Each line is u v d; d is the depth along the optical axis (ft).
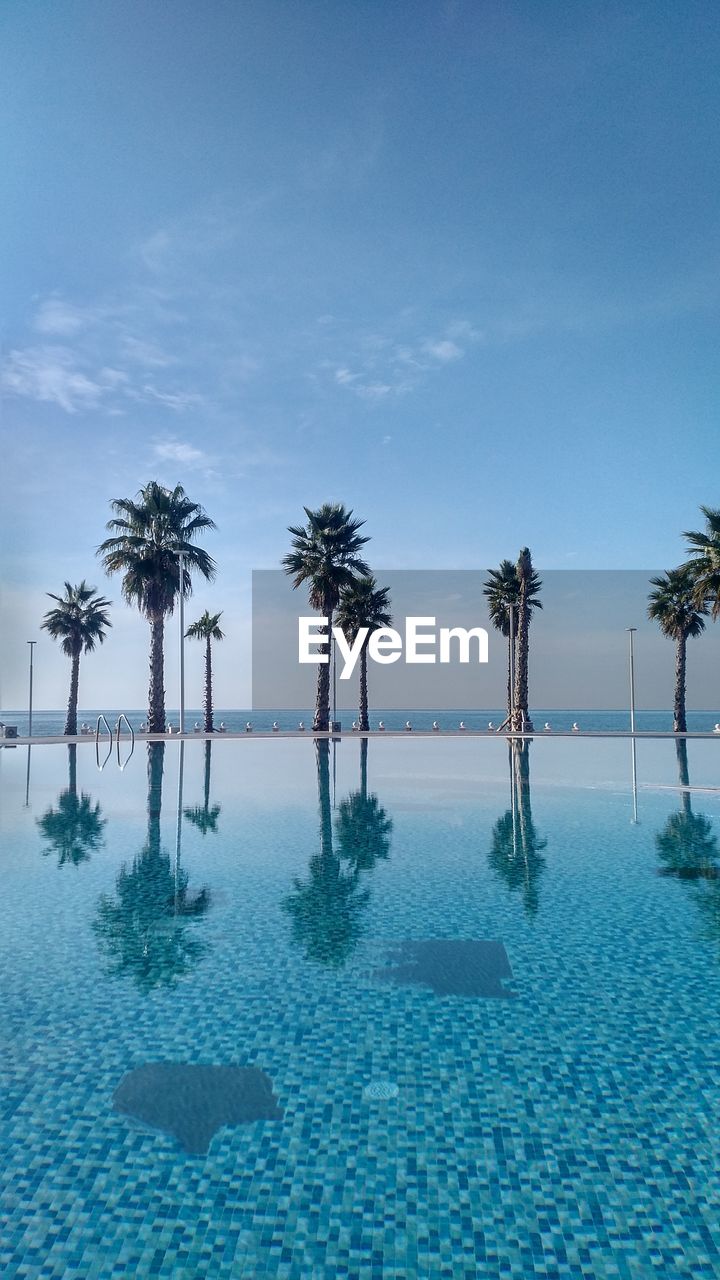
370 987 17.49
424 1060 14.12
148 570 88.48
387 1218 10.02
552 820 38.91
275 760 68.74
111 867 28.84
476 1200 10.36
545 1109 12.50
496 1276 9.10
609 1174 10.88
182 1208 10.19
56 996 16.93
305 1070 13.75
